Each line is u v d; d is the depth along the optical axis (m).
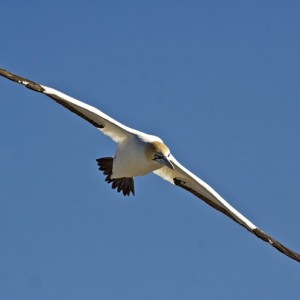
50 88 21.41
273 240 22.36
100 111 22.06
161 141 22.70
